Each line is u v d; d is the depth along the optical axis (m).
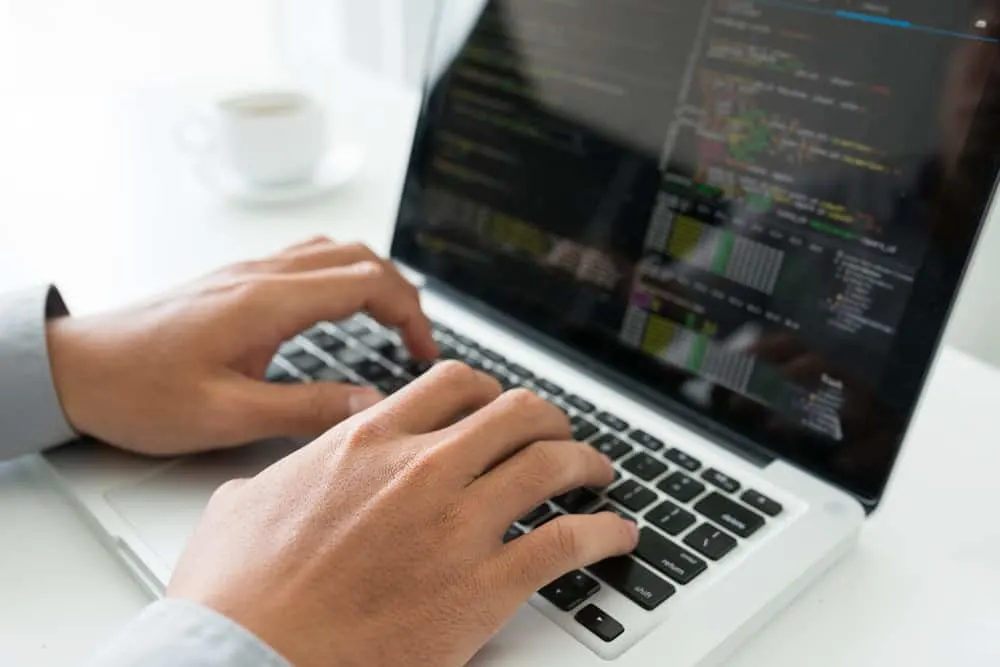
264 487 0.35
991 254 0.55
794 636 0.35
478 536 0.33
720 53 0.47
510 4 0.57
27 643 0.33
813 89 0.44
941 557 0.40
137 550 0.37
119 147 0.89
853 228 0.42
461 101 0.60
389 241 0.69
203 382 0.43
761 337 0.45
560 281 0.54
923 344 0.40
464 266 0.60
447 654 0.31
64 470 0.42
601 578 0.36
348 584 0.31
